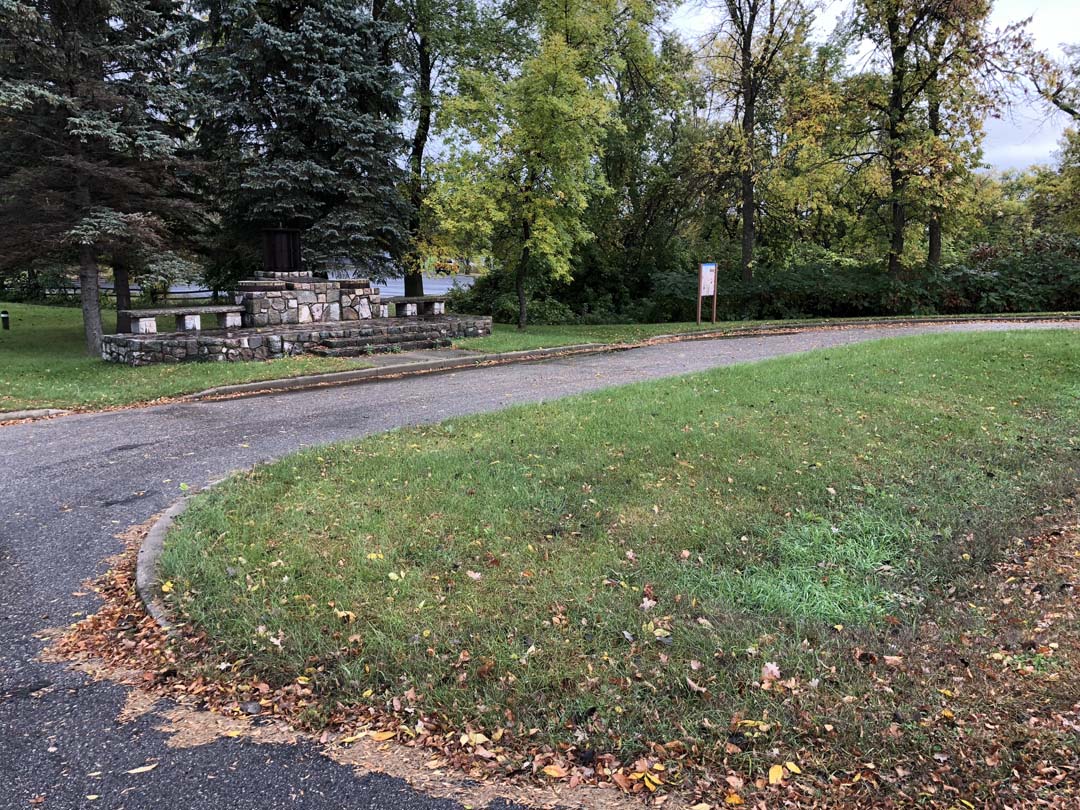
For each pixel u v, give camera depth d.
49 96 11.42
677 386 8.72
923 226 24.33
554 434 6.41
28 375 10.58
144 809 2.26
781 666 3.04
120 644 3.29
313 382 10.51
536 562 3.97
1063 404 7.67
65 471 5.88
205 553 4.04
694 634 3.26
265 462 5.92
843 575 3.93
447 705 2.79
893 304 21.61
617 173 23.53
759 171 21.67
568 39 17.98
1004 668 3.06
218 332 12.42
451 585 3.70
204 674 3.03
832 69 22.09
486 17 18.73
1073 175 21.52
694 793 2.35
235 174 15.00
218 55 14.98
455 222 15.50
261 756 2.54
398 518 4.53
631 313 23.33
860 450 6.00
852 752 2.53
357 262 15.97
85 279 13.31
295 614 3.41
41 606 3.65
